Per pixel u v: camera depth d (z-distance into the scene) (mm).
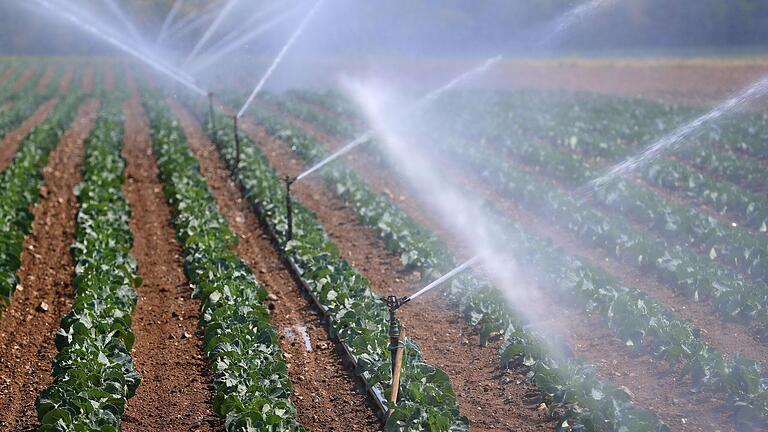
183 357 13297
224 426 11109
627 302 13961
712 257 17203
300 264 17062
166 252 18719
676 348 12477
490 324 13641
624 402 10867
